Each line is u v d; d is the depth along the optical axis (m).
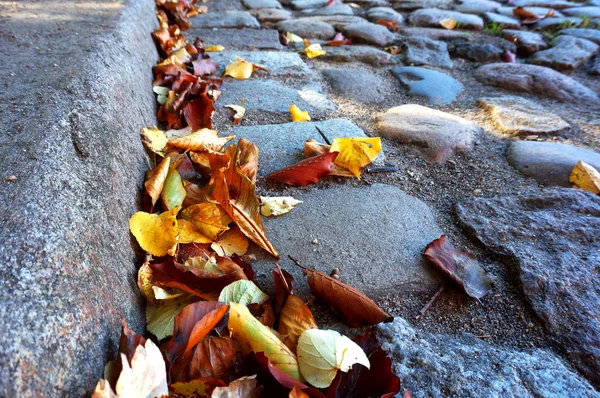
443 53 0.88
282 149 0.55
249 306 0.33
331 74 0.77
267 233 0.42
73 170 0.32
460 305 0.37
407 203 0.47
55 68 0.42
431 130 0.59
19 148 0.31
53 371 0.22
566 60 0.84
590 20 1.06
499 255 0.41
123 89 0.46
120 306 0.29
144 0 0.75
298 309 0.33
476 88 0.76
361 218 0.45
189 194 0.43
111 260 0.31
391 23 1.01
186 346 0.28
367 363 0.28
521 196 0.48
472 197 0.49
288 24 1.00
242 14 1.04
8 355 0.21
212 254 0.38
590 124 0.65
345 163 0.50
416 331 0.34
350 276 0.38
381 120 0.62
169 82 0.61
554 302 0.36
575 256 0.40
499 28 1.01
